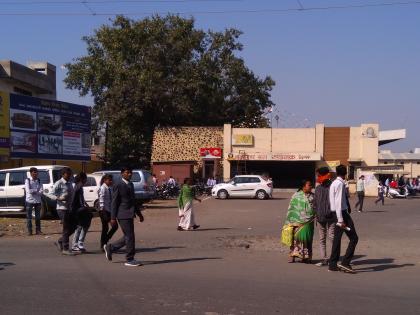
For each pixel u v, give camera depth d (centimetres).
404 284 906
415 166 6278
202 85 5519
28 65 4572
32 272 957
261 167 5241
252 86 6128
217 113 5931
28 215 1582
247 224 1977
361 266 1085
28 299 750
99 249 1280
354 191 4725
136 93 5144
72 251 1196
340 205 986
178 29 5456
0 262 1070
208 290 819
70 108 3553
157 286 844
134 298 761
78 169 3862
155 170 4584
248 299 765
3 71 3672
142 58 5388
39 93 4309
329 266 1018
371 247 1370
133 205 1048
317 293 816
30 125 3161
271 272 992
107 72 5262
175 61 5522
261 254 1226
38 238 1497
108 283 863
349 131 5025
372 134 4991
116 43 5322
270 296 787
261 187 3712
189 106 5403
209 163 5156
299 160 4981
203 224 1975
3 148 2931
